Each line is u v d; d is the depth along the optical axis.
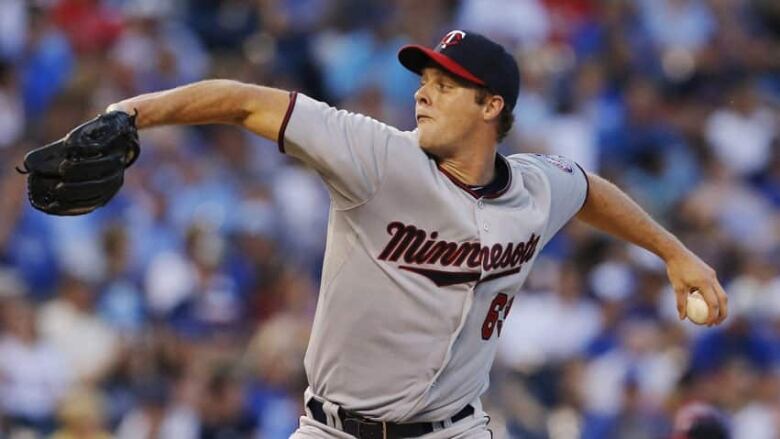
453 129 17.58
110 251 41.41
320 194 46.03
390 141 17.20
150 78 48.84
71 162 15.73
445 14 55.12
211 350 38.50
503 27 55.03
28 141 46.34
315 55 52.19
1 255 41.12
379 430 18.05
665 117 53.00
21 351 37.38
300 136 16.70
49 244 41.59
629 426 39.09
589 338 42.34
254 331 40.34
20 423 36.81
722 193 50.34
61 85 47.72
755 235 49.50
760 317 43.31
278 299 41.34
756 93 55.34
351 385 17.91
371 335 17.64
